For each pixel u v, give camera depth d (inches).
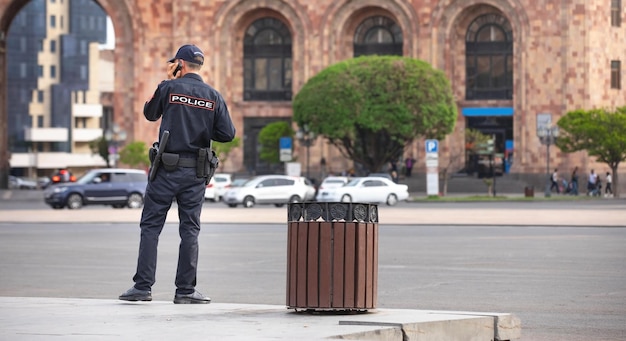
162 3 6220.5
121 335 797.9
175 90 1060.5
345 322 854.5
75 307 997.2
